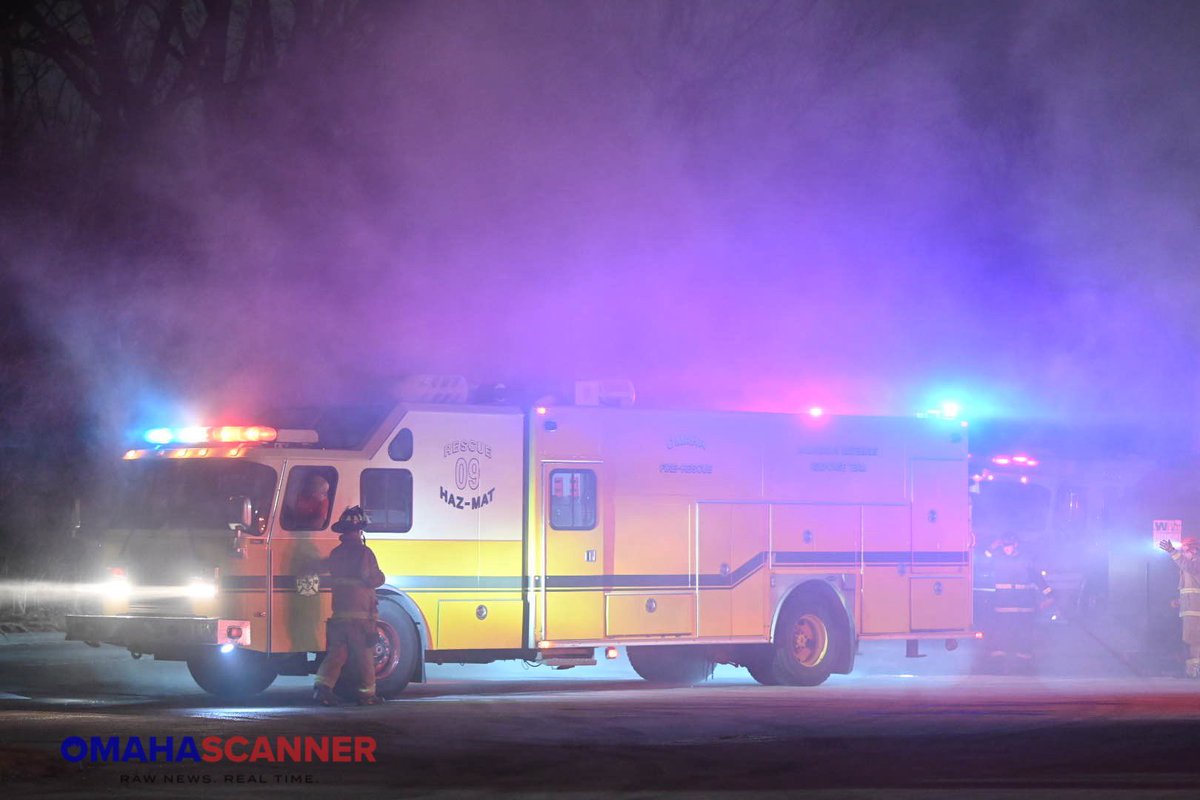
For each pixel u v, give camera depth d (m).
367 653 30.84
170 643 31.11
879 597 38.62
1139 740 25.67
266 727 26.34
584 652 34.88
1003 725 27.78
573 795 20.16
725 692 35.47
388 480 32.84
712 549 36.38
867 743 25.33
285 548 31.50
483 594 33.66
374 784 20.89
